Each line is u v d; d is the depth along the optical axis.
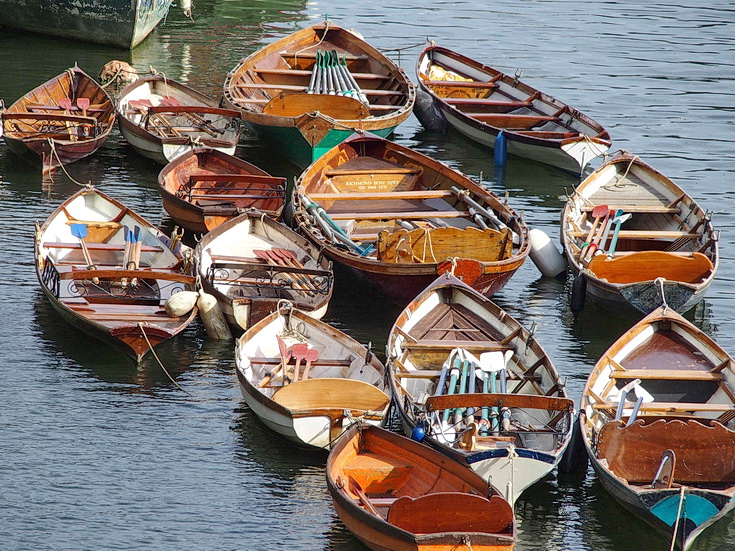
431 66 60.75
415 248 35.75
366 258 34.94
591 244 39.06
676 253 36.19
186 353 33.22
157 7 69.62
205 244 37.03
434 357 31.41
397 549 22.34
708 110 61.47
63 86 52.38
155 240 37.91
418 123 58.81
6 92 57.19
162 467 27.45
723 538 25.91
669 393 30.67
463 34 77.00
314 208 39.69
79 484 26.52
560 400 26.70
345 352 31.47
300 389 27.75
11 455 27.41
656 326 32.47
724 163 52.97
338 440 24.94
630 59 71.94
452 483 24.58
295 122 45.66
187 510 25.81
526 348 31.02
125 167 48.84
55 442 28.14
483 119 53.72
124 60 65.31
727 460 25.05
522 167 52.09
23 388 30.58
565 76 67.19
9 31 71.69
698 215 41.00
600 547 25.27
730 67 70.69
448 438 27.00
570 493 27.20
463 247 35.94
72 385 30.97
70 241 38.03
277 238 38.59
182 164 43.25
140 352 31.61
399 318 31.88
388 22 79.75
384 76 56.84
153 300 34.47
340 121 48.19
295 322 32.50
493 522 22.42
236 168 43.59
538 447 27.25
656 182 44.44
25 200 44.19
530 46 74.25
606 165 44.62
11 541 24.27
